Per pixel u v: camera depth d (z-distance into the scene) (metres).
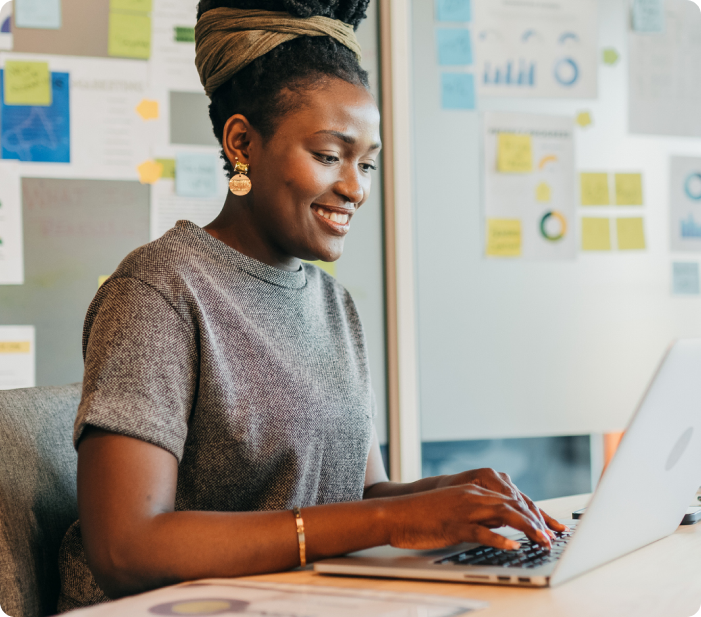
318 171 0.92
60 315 1.74
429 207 1.99
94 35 1.76
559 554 0.69
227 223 1.00
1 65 1.71
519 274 2.05
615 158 2.14
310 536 0.70
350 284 1.92
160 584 0.68
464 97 2.02
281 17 0.94
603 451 2.11
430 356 1.98
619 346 2.13
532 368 2.06
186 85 1.82
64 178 1.75
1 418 0.88
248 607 0.56
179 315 0.83
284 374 0.92
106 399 0.74
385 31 1.94
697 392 0.73
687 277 2.20
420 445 1.97
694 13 2.22
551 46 2.09
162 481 0.74
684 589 0.61
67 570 0.87
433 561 0.68
